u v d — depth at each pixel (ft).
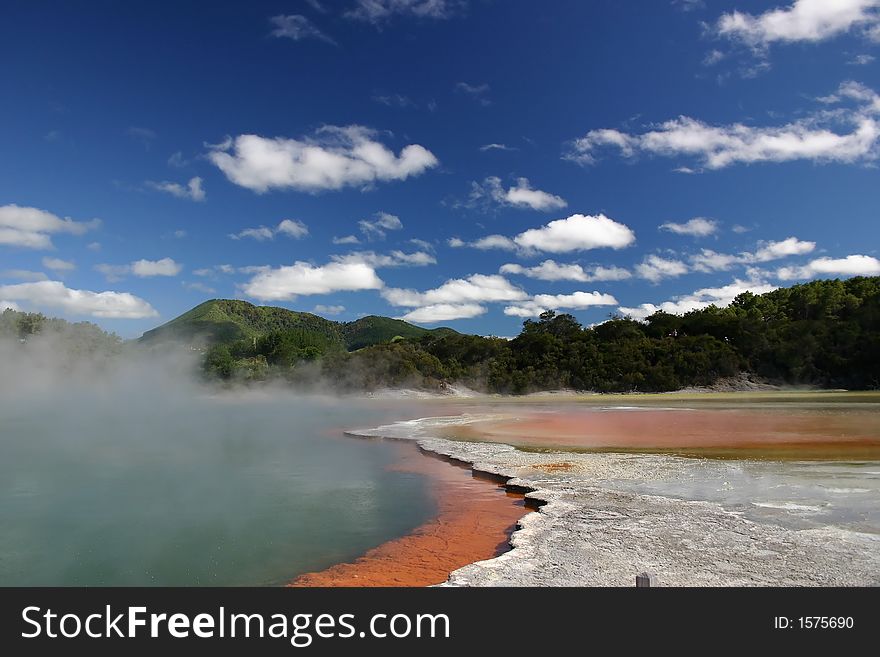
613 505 46.37
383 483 63.62
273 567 37.11
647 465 65.00
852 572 30.45
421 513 50.31
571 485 55.47
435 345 330.54
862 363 244.22
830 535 36.88
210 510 52.34
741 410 142.61
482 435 101.35
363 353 316.40
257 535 44.32
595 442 88.02
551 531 39.32
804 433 91.20
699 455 71.87
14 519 49.78
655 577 30.14
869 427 97.50
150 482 65.87
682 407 162.20
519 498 54.65
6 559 39.09
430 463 75.77
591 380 272.51
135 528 46.50
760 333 271.69
